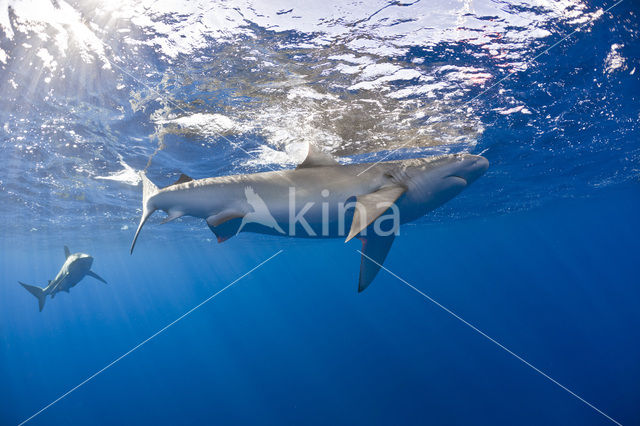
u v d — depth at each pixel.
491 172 14.30
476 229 38.66
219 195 3.06
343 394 25.17
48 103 7.09
